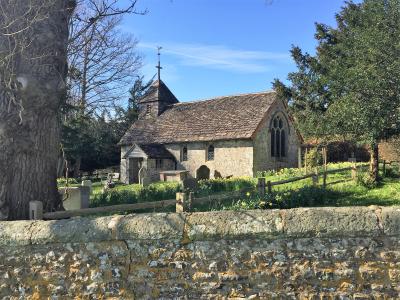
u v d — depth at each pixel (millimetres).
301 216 4316
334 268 4215
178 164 33781
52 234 4625
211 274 4363
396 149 20094
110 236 4531
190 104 37906
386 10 14609
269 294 4270
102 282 4520
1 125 6172
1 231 4727
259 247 4332
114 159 50875
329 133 16750
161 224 4484
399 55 13531
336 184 15930
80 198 10891
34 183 6414
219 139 30516
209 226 4406
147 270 4465
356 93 14273
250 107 31922
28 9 6391
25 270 4660
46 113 6477
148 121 38969
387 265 4156
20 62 6250
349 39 19359
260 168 29500
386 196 13125
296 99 38375
